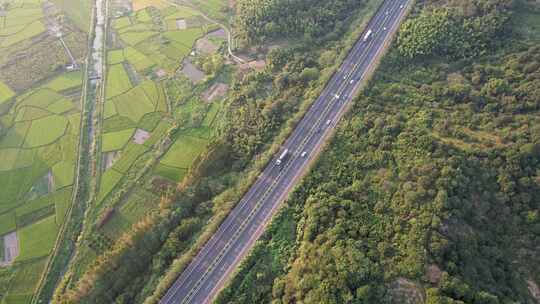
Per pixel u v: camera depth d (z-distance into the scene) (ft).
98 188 529.04
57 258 467.93
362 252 366.84
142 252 428.97
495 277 377.71
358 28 638.12
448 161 423.23
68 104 647.97
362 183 432.66
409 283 343.87
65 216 506.07
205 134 581.94
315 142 504.02
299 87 574.97
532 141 438.40
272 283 390.63
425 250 358.23
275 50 634.84
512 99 487.20
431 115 493.77
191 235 442.50
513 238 412.16
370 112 506.48
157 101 636.07
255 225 440.45
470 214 402.93
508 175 423.23
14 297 438.40
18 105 647.56
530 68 512.63
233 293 388.78
